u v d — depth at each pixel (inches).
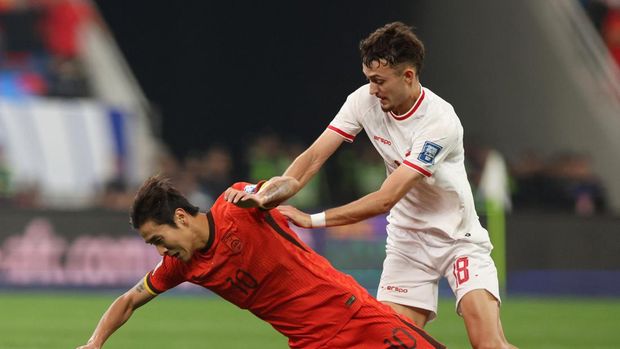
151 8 3048.7
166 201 712.4
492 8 3043.8
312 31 3127.5
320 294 751.7
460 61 3048.7
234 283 745.0
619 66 2989.7
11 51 2783.0
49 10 2822.3
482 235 908.6
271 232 738.2
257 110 3120.1
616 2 2987.2
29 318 1690.5
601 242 2204.7
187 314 1809.8
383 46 826.2
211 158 2507.4
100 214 2128.4
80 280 2118.6
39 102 2573.8
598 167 2950.3
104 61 2893.7
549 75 3016.7
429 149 851.4
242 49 3115.2
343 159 2691.9
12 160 2497.5
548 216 2204.7
